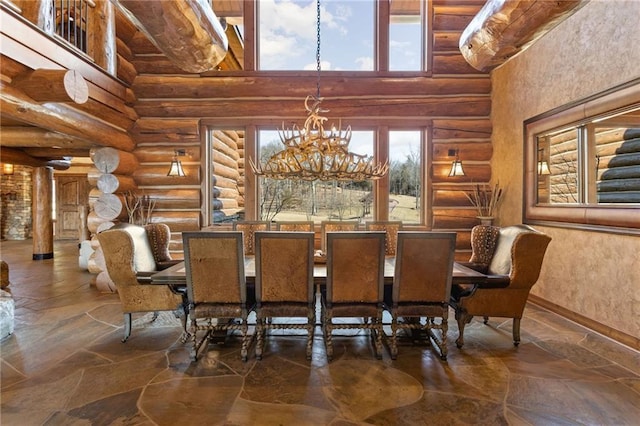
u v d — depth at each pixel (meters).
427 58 4.91
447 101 4.86
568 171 3.41
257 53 4.98
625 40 2.72
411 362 2.48
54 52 3.18
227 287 2.45
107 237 2.76
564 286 3.43
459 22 4.85
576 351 2.66
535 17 2.63
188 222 4.89
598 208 2.99
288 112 4.85
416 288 2.48
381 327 2.55
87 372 2.32
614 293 2.87
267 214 5.05
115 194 4.57
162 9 2.50
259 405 1.95
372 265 2.42
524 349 2.70
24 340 2.85
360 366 2.42
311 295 2.47
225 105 4.87
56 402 1.97
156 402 1.98
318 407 1.93
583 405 1.96
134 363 2.46
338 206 5.06
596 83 3.01
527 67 4.04
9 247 7.96
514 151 4.32
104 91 4.12
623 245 2.78
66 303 3.84
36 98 2.86
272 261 2.40
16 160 5.57
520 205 4.20
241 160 5.67
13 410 1.90
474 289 2.72
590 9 3.07
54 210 9.38
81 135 3.77
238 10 5.22
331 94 4.88
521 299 2.72
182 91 4.85
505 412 1.89
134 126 4.89
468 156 4.89
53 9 3.22
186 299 2.89
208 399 2.01
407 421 1.81
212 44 3.21
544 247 2.65
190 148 4.93
